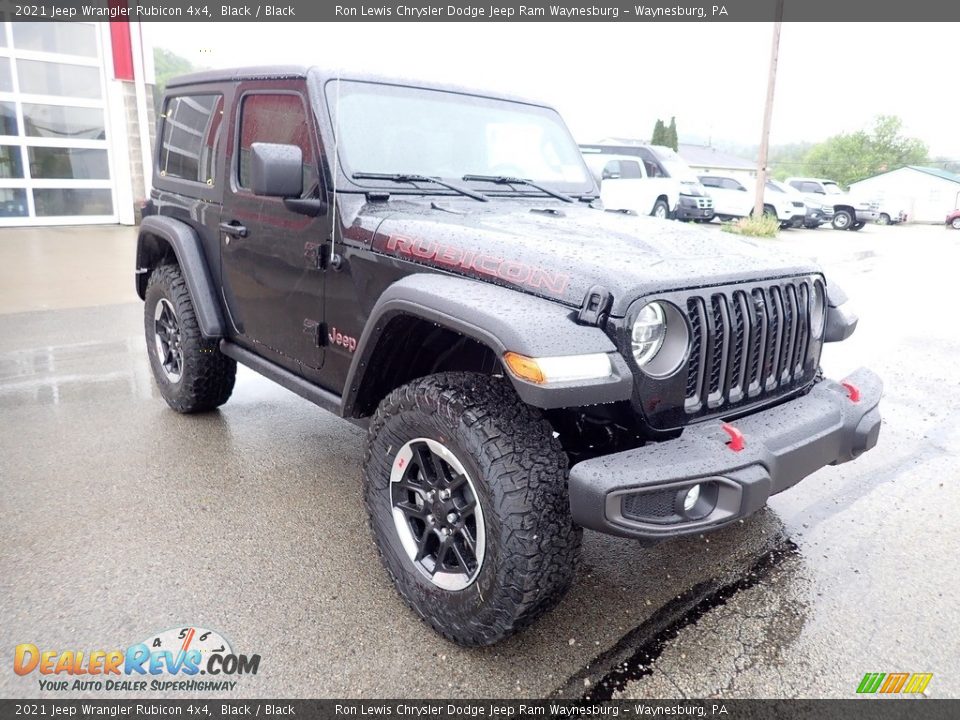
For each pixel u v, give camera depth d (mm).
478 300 2281
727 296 2428
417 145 3307
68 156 13359
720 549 3193
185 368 4289
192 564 2932
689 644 2549
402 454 2559
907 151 78812
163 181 4406
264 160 2773
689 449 2217
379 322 2561
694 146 50438
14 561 2908
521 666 2414
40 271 9391
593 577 2961
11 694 2217
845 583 2947
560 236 2686
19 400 4855
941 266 13289
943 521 3479
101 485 3613
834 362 6207
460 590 2402
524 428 2262
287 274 3320
